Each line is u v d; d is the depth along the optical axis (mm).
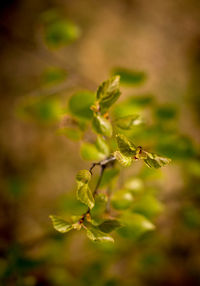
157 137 513
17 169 1319
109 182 439
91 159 441
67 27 537
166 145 506
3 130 1359
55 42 550
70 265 992
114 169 440
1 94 1371
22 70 1391
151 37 1490
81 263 1001
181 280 1097
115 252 766
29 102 533
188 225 736
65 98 1008
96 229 374
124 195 434
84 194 362
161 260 861
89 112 432
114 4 1518
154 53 1463
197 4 1550
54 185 1304
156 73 1410
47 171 1328
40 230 1091
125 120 411
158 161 349
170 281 1081
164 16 1527
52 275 814
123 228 417
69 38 545
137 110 491
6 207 1214
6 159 1322
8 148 1347
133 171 608
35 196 1258
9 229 1163
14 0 1378
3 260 620
